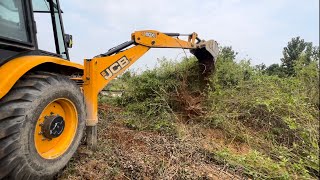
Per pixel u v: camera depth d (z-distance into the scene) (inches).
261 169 146.8
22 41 99.3
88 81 132.5
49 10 131.3
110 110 215.9
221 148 165.6
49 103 98.0
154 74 229.8
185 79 218.2
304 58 269.7
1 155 81.9
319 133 199.2
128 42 164.6
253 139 184.1
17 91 90.4
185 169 131.8
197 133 182.2
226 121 192.5
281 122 201.3
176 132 176.6
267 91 222.2
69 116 113.2
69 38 153.9
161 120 190.2
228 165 144.9
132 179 117.6
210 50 205.8
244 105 208.7
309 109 219.8
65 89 105.4
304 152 173.3
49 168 98.5
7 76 85.7
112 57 149.7
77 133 114.8
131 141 157.0
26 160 88.0
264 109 206.1
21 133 85.7
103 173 117.1
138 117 198.1
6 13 95.1
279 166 150.4
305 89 247.6
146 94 220.2
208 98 209.8
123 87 237.3
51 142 104.0
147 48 174.9
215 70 222.4
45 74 103.9
